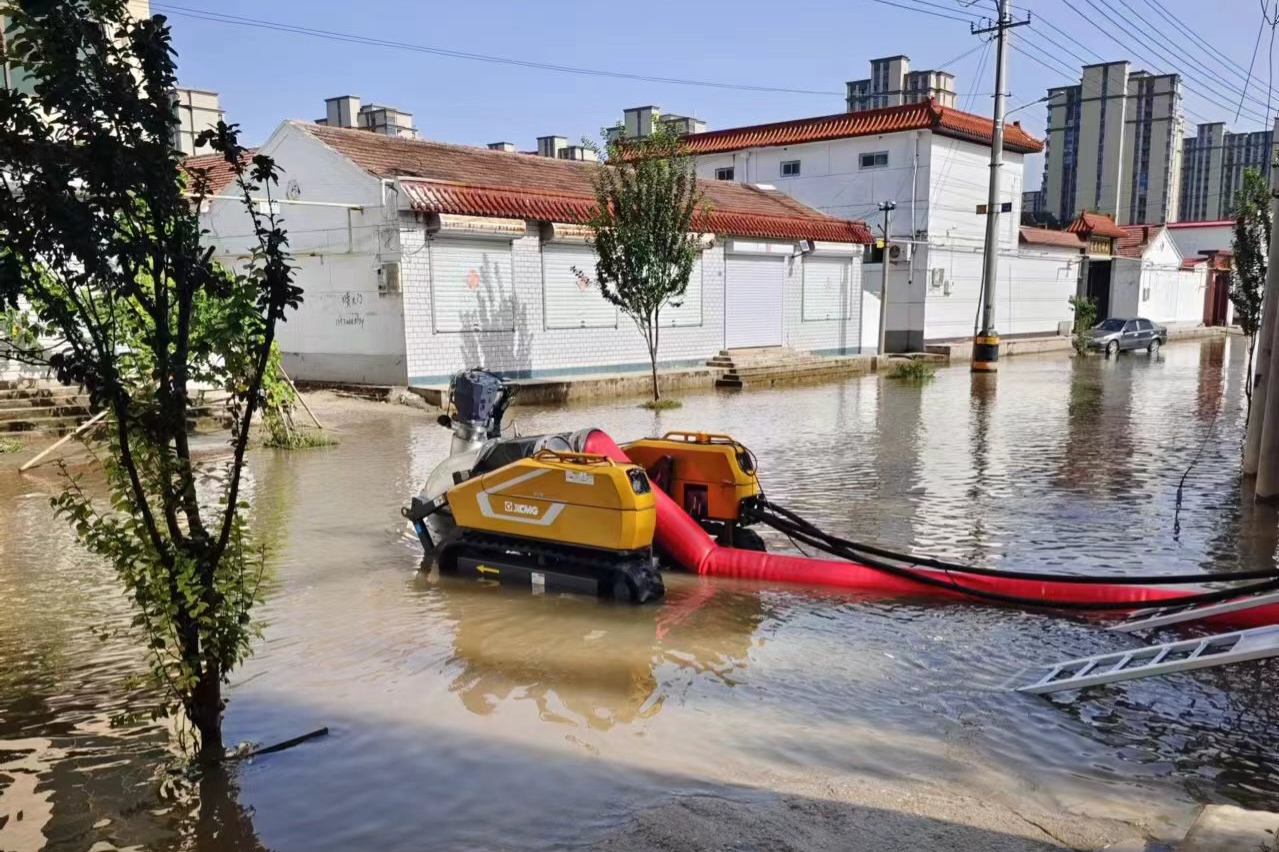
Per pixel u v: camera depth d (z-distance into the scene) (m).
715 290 24.86
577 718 4.46
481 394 7.87
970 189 32.91
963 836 3.43
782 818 3.54
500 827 3.49
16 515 8.64
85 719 4.43
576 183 23.23
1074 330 34.62
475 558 6.81
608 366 22.14
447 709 4.55
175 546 3.78
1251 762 4.11
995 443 13.38
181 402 3.68
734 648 5.46
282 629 5.70
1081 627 5.89
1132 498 9.67
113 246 3.36
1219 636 5.02
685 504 7.59
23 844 3.38
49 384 13.84
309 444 12.73
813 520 8.72
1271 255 10.37
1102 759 4.11
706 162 35.78
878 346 30.47
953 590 6.42
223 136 3.64
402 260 17.80
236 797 3.71
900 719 4.50
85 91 3.31
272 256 3.75
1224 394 20.28
